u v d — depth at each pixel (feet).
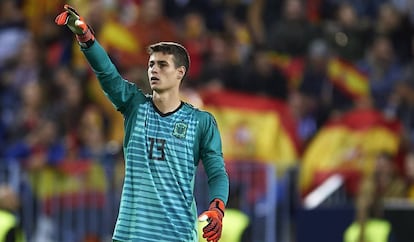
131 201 73.67
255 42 181.37
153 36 173.06
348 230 139.64
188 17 182.19
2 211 123.34
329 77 174.40
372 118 155.33
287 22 180.55
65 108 162.20
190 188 74.33
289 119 153.58
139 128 74.38
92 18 175.11
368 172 144.15
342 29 183.83
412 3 202.59
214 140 75.10
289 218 144.25
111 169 143.02
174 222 73.41
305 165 149.89
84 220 142.61
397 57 190.39
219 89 158.92
